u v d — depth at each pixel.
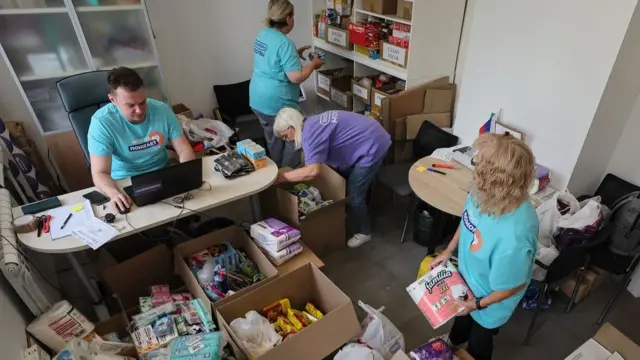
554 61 2.11
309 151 2.18
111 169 2.03
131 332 1.68
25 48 2.50
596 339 1.61
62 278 2.34
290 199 2.25
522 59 2.27
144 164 2.09
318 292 1.97
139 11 2.71
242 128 3.51
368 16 3.40
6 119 2.79
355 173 2.42
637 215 1.97
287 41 2.72
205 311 1.72
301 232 2.36
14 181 2.33
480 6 2.42
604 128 2.12
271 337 1.68
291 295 1.96
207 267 1.99
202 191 1.89
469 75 2.64
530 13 2.15
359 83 3.48
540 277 1.89
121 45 2.78
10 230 1.60
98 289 2.22
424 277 1.58
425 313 1.52
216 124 3.23
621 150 2.26
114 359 1.51
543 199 2.22
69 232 1.63
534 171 1.22
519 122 2.41
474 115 2.70
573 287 2.16
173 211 1.75
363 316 2.17
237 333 1.65
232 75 3.72
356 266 2.53
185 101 3.61
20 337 1.46
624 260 1.97
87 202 1.79
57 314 1.58
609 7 1.82
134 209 1.77
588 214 1.91
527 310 2.18
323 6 3.84
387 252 2.63
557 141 2.23
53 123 2.78
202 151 2.97
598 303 2.23
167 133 2.08
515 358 1.95
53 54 2.59
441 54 2.87
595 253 2.04
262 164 2.08
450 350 1.62
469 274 1.48
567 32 2.01
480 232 1.33
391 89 3.24
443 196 2.14
